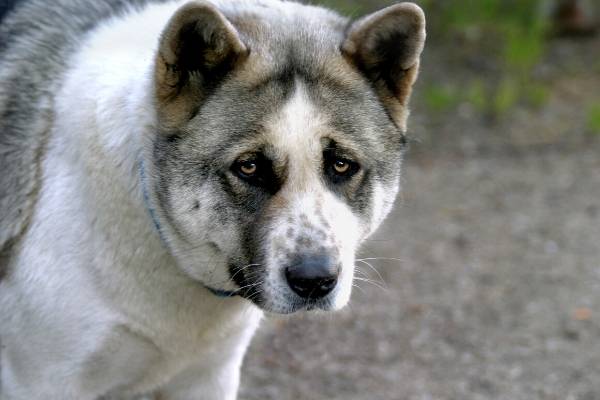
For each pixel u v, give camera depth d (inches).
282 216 195.8
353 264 205.6
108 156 207.5
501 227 416.2
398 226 414.9
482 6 615.5
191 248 206.1
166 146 201.2
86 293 211.6
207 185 199.5
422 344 333.4
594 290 366.6
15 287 215.2
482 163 479.5
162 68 197.6
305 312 201.2
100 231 209.9
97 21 226.5
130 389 234.8
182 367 234.2
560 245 401.1
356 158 204.5
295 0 258.8
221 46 199.6
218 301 221.8
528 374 316.8
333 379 312.3
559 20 626.2
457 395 306.0
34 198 215.0
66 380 217.2
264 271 196.4
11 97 220.5
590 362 322.7
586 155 489.4
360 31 209.5
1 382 223.8
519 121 525.7
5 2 239.8
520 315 350.9
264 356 323.6
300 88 201.6
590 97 552.1
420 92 547.2
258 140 197.2
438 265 384.2
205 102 201.0
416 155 487.5
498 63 579.8
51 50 222.5
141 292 213.8
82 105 211.9
